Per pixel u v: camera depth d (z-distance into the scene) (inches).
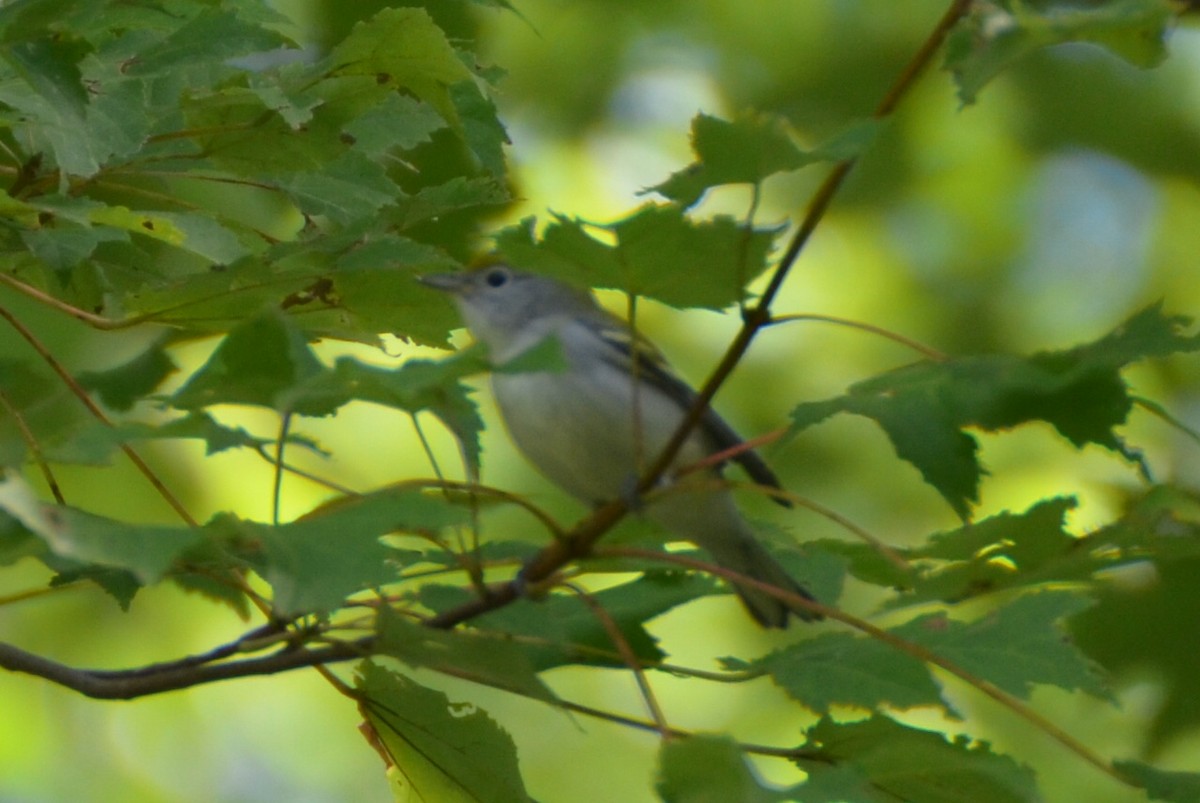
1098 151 840.9
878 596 676.1
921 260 835.4
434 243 410.3
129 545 186.4
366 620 247.4
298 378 205.5
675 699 690.2
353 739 701.9
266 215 526.6
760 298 221.0
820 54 820.0
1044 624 237.5
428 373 198.1
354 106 276.5
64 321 521.0
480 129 302.4
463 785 276.2
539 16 805.9
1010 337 824.3
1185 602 463.8
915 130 826.8
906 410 225.5
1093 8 219.6
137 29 267.9
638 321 767.1
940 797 234.1
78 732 671.1
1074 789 599.2
